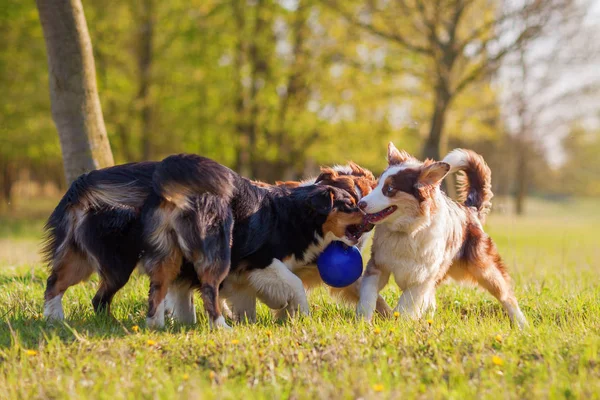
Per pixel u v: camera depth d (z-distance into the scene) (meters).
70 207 6.63
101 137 9.48
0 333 6.11
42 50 24.25
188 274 6.67
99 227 6.52
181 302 7.08
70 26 9.01
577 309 7.52
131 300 7.95
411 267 7.08
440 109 22.92
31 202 44.16
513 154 40.66
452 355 5.12
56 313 6.75
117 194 6.46
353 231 7.42
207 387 4.36
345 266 7.29
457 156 8.26
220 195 6.50
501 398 4.18
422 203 6.85
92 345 5.53
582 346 5.23
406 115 26.20
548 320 7.07
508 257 14.55
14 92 24.42
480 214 8.23
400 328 6.11
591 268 12.67
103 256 6.57
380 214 6.91
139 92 25.83
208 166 6.46
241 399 4.17
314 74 25.42
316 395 4.30
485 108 25.94
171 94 25.94
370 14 23.14
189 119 26.58
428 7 22.23
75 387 4.50
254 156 26.38
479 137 28.89
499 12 22.80
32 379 4.76
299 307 7.23
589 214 57.81
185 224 6.33
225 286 7.25
